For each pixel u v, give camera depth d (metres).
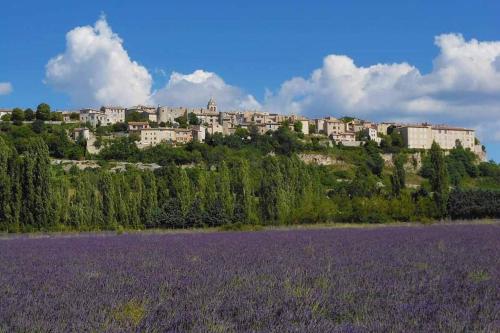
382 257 20.03
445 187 62.38
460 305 10.59
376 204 60.81
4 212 50.50
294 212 59.53
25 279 14.97
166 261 19.42
